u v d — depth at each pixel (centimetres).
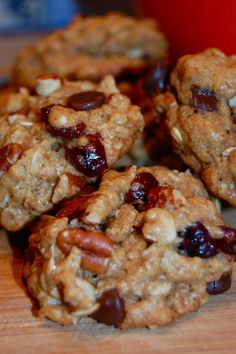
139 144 31
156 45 39
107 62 37
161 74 31
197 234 25
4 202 28
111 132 28
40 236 26
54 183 28
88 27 39
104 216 25
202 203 26
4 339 24
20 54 40
